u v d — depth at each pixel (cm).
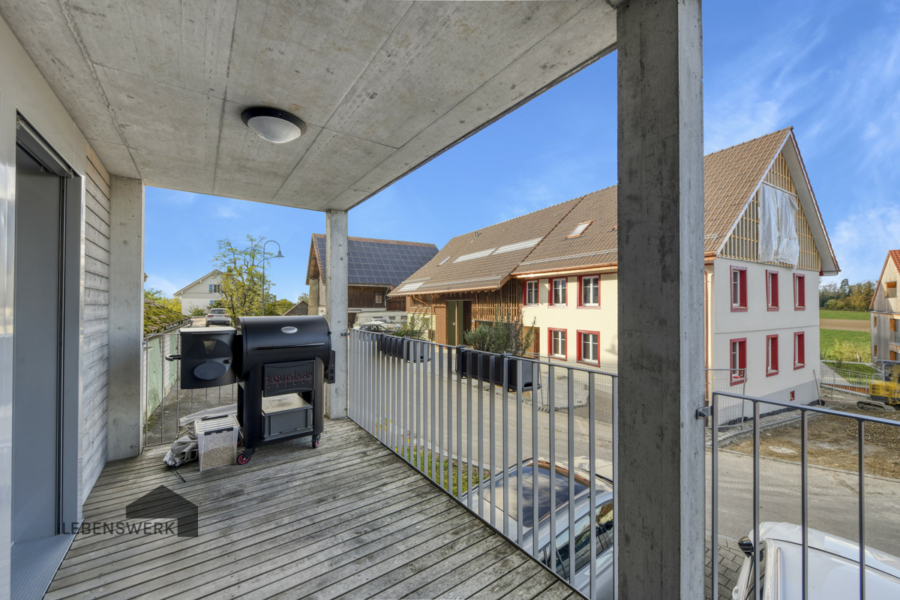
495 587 188
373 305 2539
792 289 1209
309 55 182
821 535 194
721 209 1025
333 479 296
